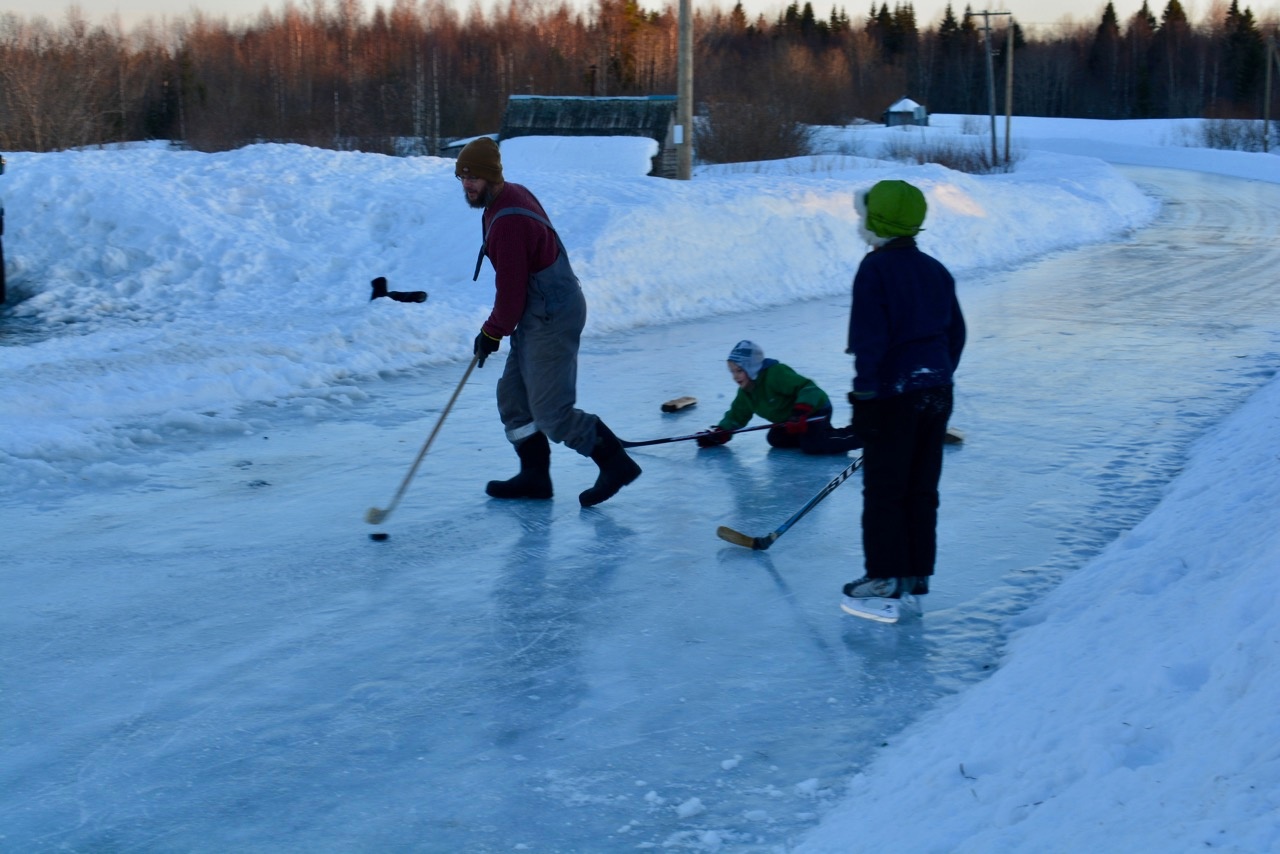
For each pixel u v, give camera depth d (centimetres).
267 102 5812
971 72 11275
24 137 3809
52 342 980
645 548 510
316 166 1529
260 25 8231
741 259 1359
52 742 339
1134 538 491
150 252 1262
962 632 419
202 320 1096
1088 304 1248
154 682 377
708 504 575
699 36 9006
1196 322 1116
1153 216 2573
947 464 636
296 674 384
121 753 334
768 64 5575
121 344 977
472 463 640
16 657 394
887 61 11231
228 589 457
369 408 768
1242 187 3772
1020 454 654
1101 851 234
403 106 6056
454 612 437
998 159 4691
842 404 792
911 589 434
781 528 504
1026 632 406
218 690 372
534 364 538
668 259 1296
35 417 691
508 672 387
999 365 912
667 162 3186
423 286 1209
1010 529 530
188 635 414
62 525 530
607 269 1229
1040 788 273
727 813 302
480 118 6375
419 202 1412
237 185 1429
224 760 330
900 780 304
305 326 973
